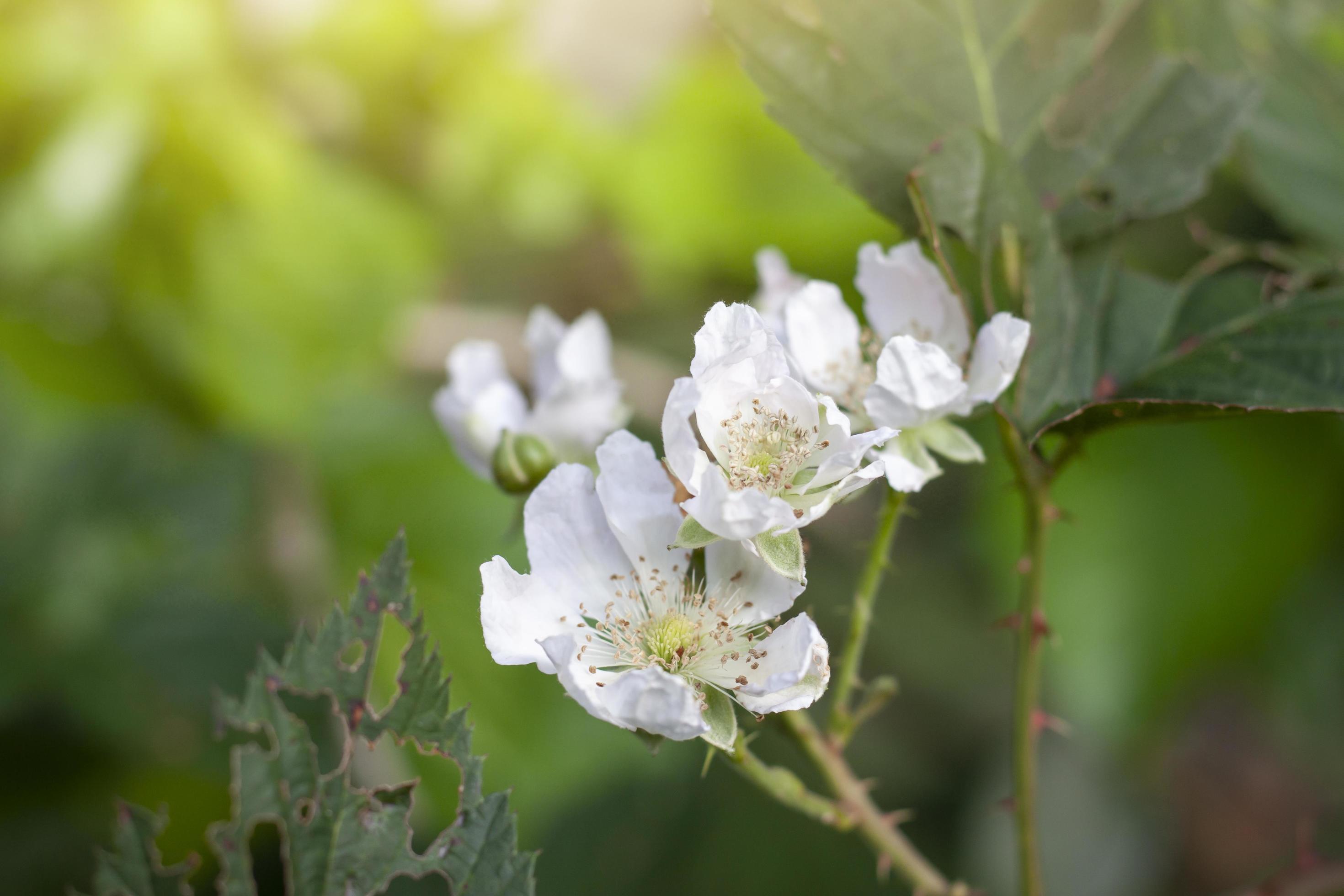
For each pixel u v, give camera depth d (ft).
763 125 1.24
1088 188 0.78
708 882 1.08
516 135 1.22
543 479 0.76
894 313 0.74
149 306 1.17
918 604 1.24
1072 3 0.78
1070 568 1.09
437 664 0.67
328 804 0.68
